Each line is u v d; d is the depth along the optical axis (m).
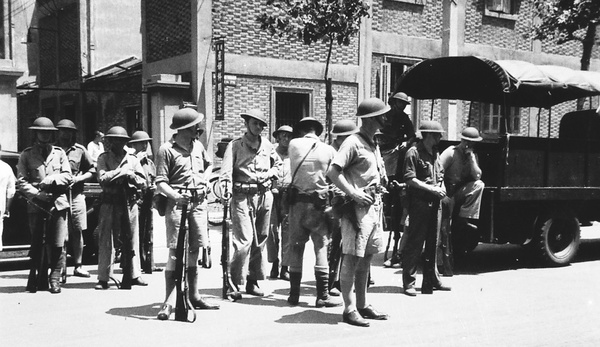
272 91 16.17
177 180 6.31
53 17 24.38
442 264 8.63
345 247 5.95
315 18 13.20
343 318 6.14
